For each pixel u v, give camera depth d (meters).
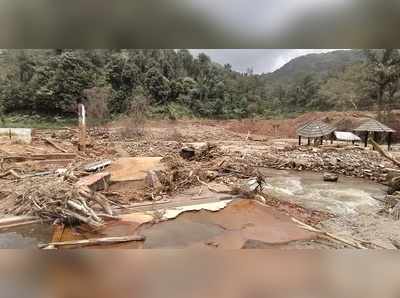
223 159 9.38
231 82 43.22
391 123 22.12
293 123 29.67
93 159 10.04
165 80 33.72
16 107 26.25
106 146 13.62
